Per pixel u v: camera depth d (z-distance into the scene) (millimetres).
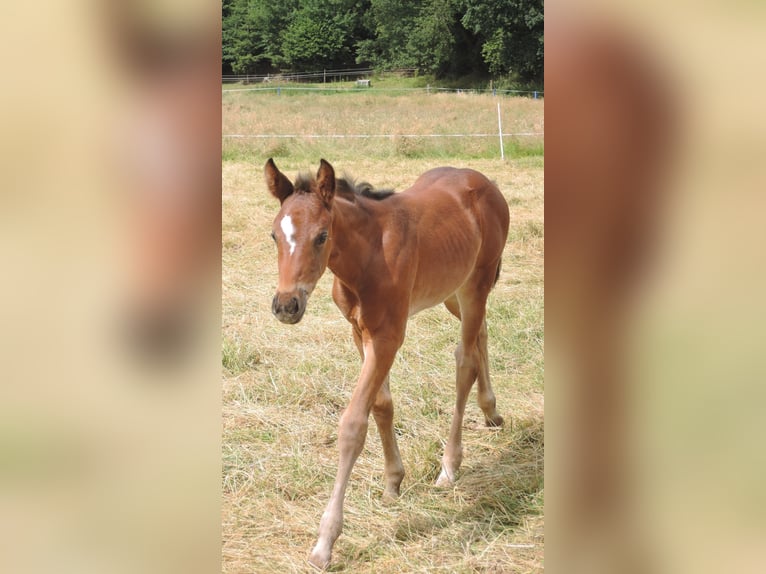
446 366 4824
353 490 3525
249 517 3275
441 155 14664
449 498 3480
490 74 42344
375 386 3143
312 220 2834
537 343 5133
